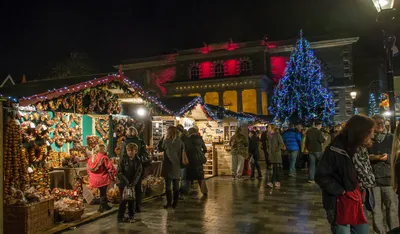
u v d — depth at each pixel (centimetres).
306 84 3197
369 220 671
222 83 3944
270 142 1100
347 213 358
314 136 1155
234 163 1292
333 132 1552
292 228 624
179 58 4262
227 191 1016
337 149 365
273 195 945
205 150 963
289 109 3225
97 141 1016
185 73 4256
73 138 989
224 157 1398
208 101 4038
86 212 749
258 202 855
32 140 793
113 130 1125
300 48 3294
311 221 671
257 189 1046
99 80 974
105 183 750
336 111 3738
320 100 3178
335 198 366
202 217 711
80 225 655
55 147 934
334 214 366
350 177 357
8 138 693
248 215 724
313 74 3259
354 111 3675
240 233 597
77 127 1015
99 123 1093
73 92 916
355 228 369
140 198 765
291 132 1344
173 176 805
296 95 3191
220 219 694
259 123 2302
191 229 625
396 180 316
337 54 3806
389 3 698
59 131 941
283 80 3350
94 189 849
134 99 1154
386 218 495
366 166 371
